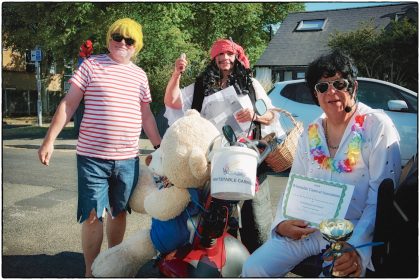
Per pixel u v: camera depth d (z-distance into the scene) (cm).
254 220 300
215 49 304
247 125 289
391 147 214
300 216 217
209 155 224
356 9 2350
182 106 313
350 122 222
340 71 219
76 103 293
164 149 238
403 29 1564
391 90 668
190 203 240
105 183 295
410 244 196
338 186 210
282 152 265
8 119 2073
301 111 694
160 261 245
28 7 1355
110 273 259
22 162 834
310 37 2320
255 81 315
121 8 1299
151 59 1355
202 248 232
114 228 316
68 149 1019
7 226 442
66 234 421
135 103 303
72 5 1280
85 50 343
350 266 194
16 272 330
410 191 200
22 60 2452
